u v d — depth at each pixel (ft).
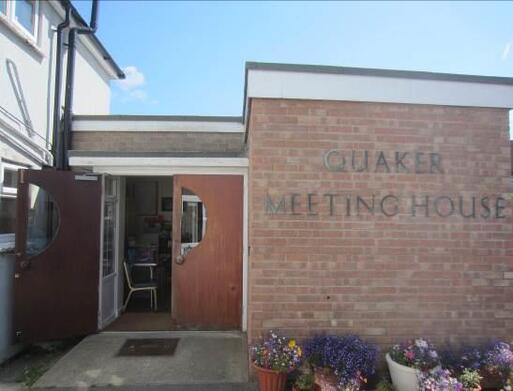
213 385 12.39
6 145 16.71
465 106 13.52
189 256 17.83
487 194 13.56
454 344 13.01
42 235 16.93
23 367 15.07
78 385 12.35
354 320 12.89
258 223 12.90
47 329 16.07
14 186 17.43
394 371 11.77
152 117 20.90
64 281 16.47
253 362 11.66
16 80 18.29
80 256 16.78
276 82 13.02
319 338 12.09
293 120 13.15
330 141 13.20
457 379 11.09
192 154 17.33
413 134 13.42
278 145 13.08
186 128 20.86
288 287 12.84
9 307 15.79
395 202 13.25
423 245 13.21
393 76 13.25
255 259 12.83
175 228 17.85
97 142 20.85
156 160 17.17
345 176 13.16
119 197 20.20
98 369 13.43
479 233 13.42
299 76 13.08
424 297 13.10
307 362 11.41
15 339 15.72
